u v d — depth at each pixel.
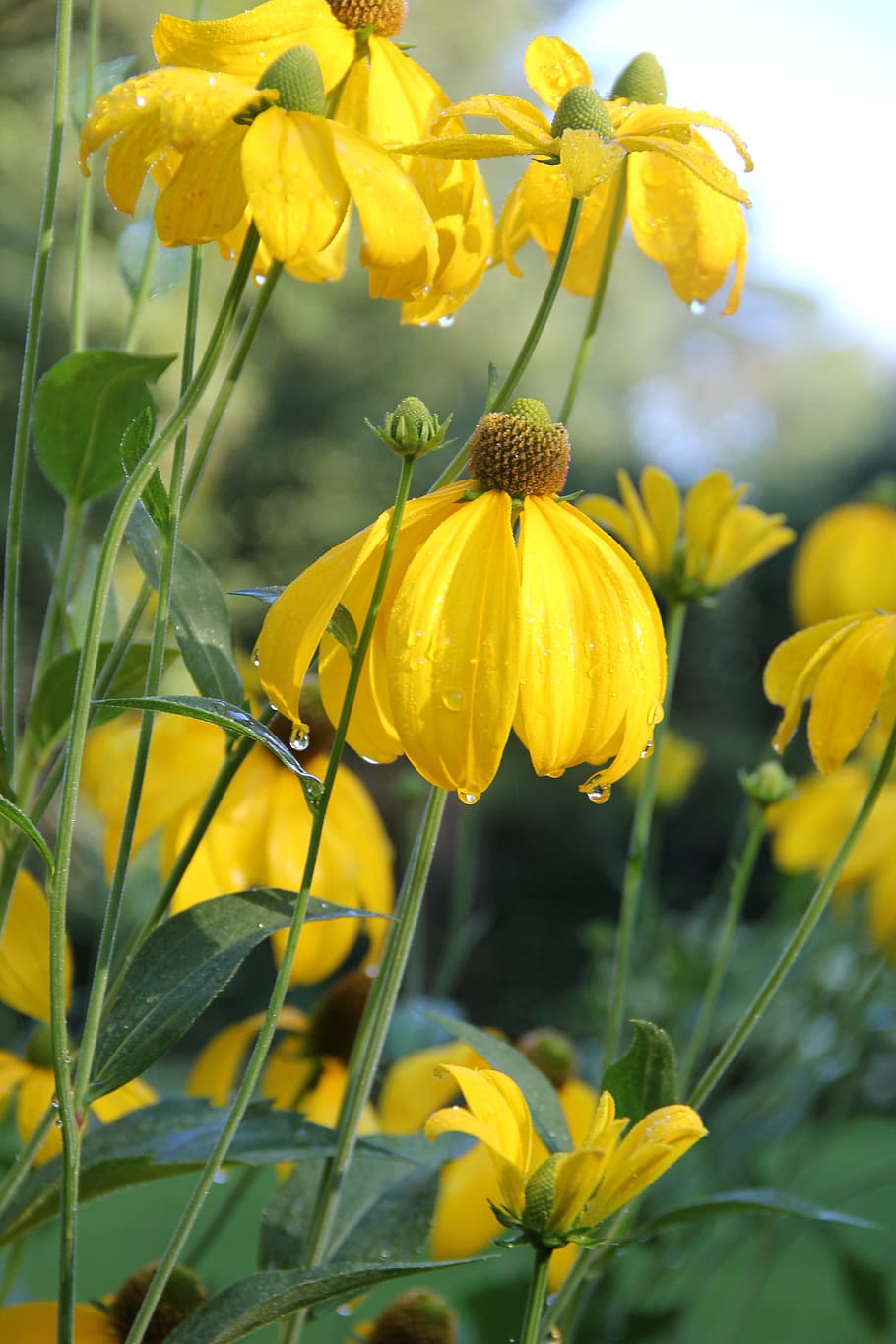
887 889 0.80
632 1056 0.49
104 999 0.49
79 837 1.97
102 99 0.44
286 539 4.60
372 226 0.44
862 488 5.11
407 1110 0.67
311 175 0.44
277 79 0.44
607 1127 0.46
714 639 4.26
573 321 5.27
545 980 3.74
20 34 1.96
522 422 0.48
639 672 0.46
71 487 0.55
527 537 0.47
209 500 4.42
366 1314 0.80
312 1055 0.67
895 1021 0.86
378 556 0.48
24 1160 0.49
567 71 0.53
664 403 7.79
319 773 0.66
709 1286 1.24
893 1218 1.35
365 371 4.68
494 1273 0.83
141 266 0.56
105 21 2.77
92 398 0.53
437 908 3.13
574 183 0.46
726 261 0.55
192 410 0.44
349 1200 0.53
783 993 0.94
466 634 0.45
